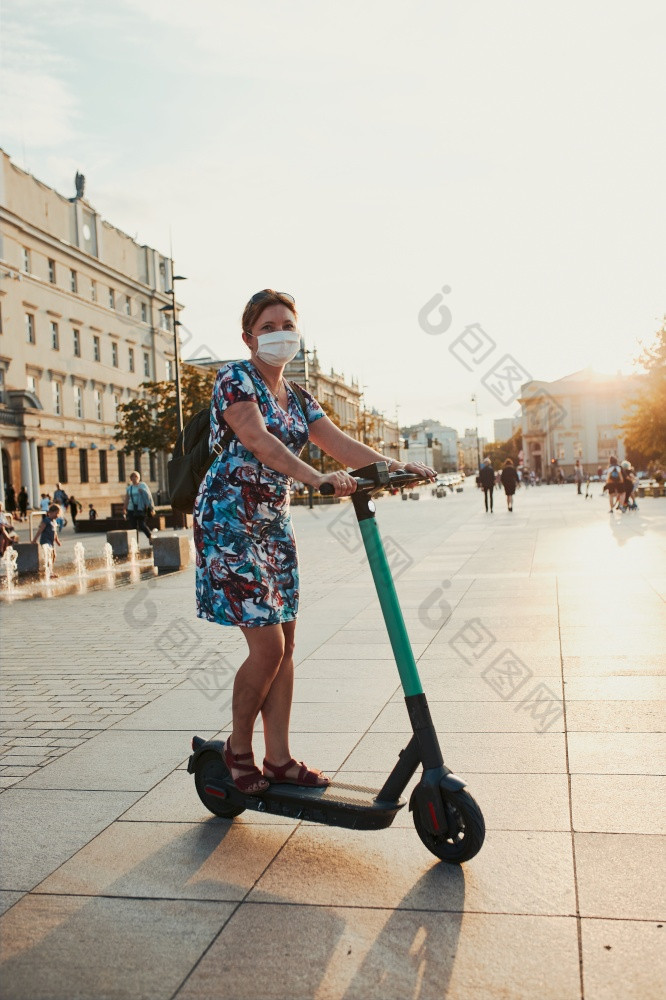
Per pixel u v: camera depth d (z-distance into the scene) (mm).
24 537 26906
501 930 2223
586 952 2100
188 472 2961
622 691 4461
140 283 55531
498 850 2691
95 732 4301
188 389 40406
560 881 2465
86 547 21406
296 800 2791
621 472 22422
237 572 2779
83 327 49281
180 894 2494
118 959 2160
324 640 6367
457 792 2527
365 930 2254
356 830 2877
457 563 11469
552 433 88500
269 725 2957
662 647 5488
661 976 1988
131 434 41875
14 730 4391
